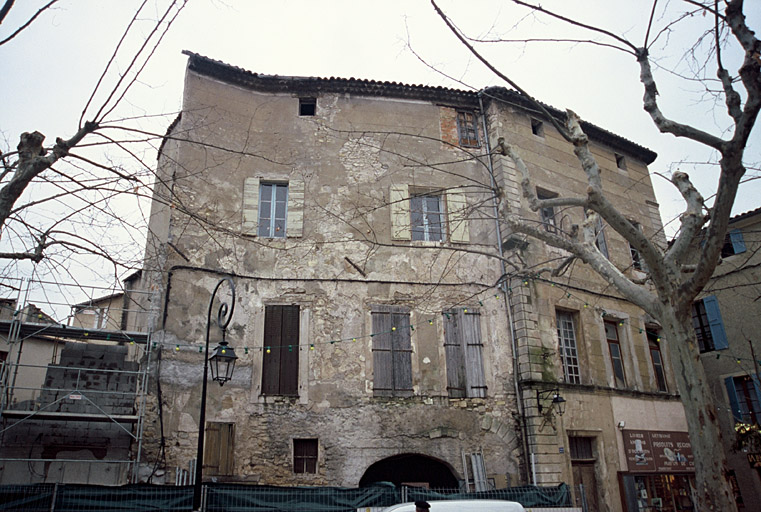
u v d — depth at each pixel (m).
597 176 9.32
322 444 14.13
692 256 21.36
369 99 17.88
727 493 7.30
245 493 10.52
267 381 14.48
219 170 15.96
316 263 15.70
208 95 16.53
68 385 13.35
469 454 14.84
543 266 17.28
